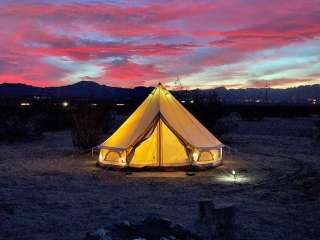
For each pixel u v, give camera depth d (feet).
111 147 49.44
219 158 52.44
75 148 70.74
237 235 25.23
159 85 54.85
